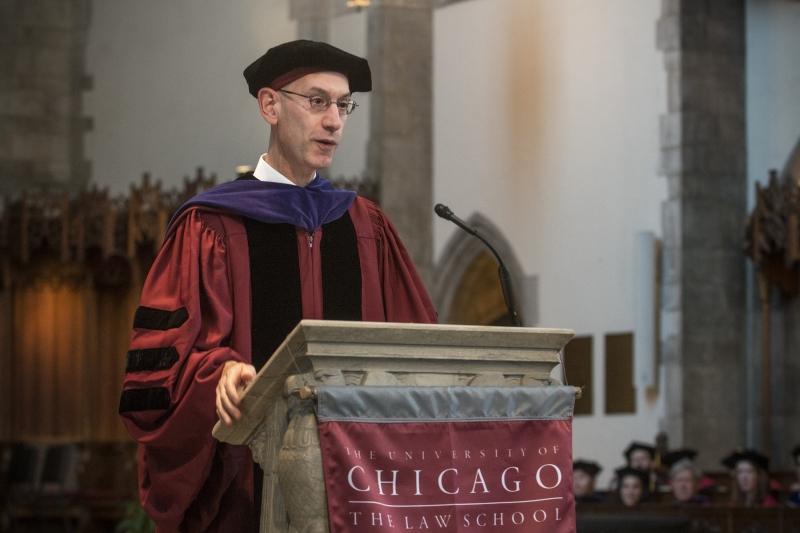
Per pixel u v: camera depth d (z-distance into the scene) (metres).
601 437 21.58
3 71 28.33
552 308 22.69
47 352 26.47
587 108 22.31
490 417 3.52
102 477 25.91
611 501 17.22
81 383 26.38
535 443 3.57
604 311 21.72
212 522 4.17
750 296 20.89
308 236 4.54
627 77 21.66
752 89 21.08
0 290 26.44
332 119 4.41
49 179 28.23
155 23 28.42
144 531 14.47
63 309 26.47
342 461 3.34
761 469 16.75
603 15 22.03
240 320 4.36
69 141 28.50
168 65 28.22
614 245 21.64
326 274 4.53
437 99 25.30
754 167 20.98
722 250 20.83
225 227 4.41
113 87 28.50
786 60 20.64
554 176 22.80
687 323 20.61
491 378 3.64
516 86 23.66
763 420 20.12
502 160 23.84
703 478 17.61
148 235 25.67
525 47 23.52
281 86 4.41
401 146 25.34
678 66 20.83
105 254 25.72
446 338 3.54
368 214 4.76
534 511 3.52
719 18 21.03
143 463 4.14
